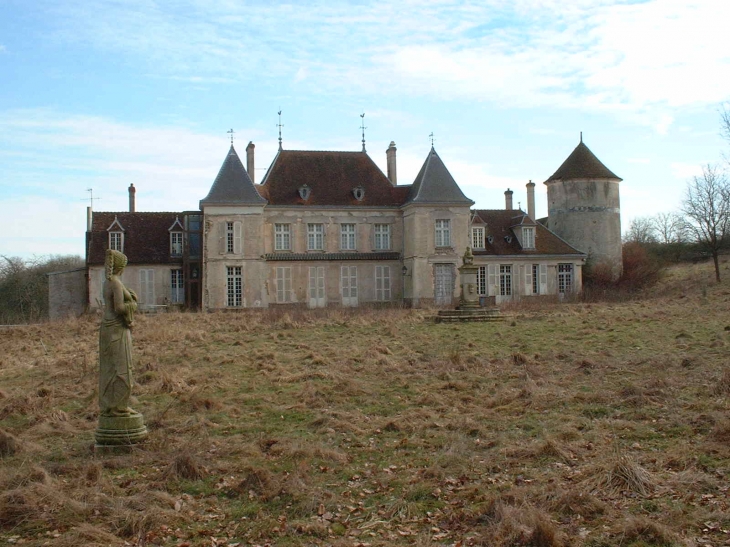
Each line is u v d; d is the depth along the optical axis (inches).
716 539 269.0
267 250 1824.6
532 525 282.4
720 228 1950.1
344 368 665.0
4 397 565.3
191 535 295.6
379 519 305.6
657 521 284.0
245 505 325.7
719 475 331.6
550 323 1053.8
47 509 316.2
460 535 287.3
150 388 582.9
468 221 1849.2
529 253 1941.4
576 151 2110.0
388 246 1900.8
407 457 387.9
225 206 1750.7
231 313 1449.3
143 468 378.6
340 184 1909.4
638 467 329.4
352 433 438.0
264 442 418.0
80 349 868.6
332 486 346.0
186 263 1790.1
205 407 512.4
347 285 1861.5
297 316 1226.0
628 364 632.4
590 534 278.8
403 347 823.1
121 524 302.5
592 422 436.1
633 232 3368.6
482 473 355.6
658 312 1154.0
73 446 426.3
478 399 521.7
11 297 2330.2
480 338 896.3
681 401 471.5
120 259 418.6
